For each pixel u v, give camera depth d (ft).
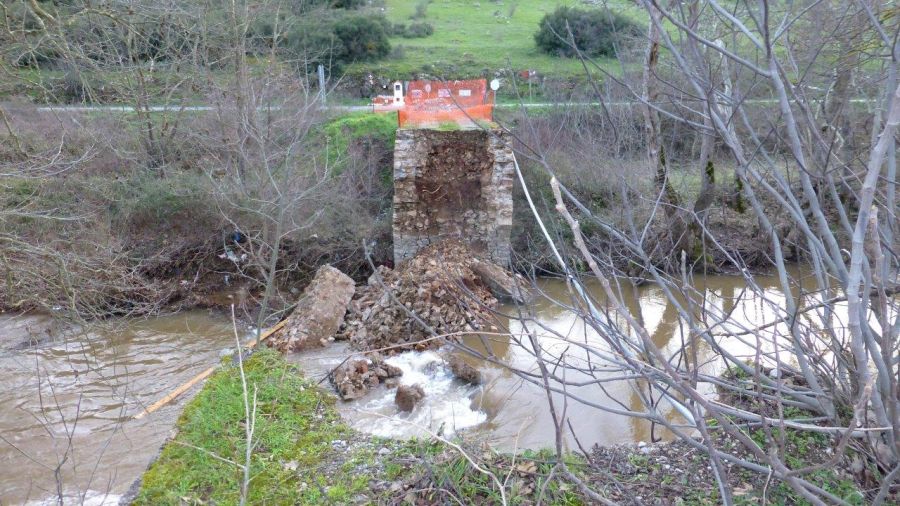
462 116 50.57
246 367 25.23
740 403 19.95
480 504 16.07
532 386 31.19
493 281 46.16
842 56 18.20
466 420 28.27
